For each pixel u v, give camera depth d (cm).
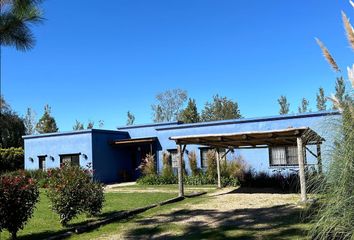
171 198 1347
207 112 4772
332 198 435
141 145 2667
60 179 948
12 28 791
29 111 4847
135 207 1161
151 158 2355
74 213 940
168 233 812
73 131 2552
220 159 1827
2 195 759
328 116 479
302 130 1128
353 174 427
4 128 3684
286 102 4134
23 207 784
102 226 918
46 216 1065
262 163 2019
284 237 696
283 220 844
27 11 804
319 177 482
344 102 446
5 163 2936
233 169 1883
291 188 1509
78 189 955
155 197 1398
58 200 925
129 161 2712
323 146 480
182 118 4603
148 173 2281
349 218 418
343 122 446
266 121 2059
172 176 2136
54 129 4269
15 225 777
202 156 2267
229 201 1233
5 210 758
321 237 441
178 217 984
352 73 421
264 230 768
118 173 2611
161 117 5369
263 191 1495
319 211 459
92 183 1006
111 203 1268
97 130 2516
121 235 817
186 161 2316
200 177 1986
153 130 2606
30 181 814
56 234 838
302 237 676
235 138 1371
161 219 970
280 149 1967
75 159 2552
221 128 2220
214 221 904
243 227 812
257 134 1262
